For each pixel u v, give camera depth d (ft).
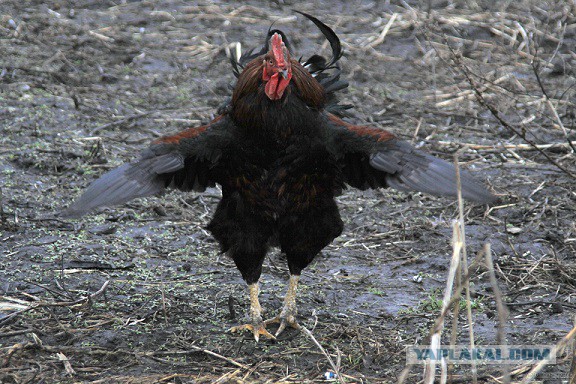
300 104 28.68
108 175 27.40
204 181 30.71
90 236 39.99
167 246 39.63
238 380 27.78
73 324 31.63
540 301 34.35
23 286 34.55
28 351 29.25
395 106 58.23
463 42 68.13
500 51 67.00
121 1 76.18
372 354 30.01
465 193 26.63
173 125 54.44
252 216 30.09
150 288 35.27
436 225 42.45
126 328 31.55
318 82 30.91
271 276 37.24
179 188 30.42
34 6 74.43
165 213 43.04
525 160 50.06
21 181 45.39
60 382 27.43
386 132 28.66
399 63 65.62
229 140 28.91
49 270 36.17
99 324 31.60
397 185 28.58
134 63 64.28
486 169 48.96
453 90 61.26
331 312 33.86
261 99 28.32
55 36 68.18
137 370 28.53
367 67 64.64
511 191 46.01
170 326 31.99
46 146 49.44
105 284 33.60
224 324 32.45
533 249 39.68
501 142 52.13
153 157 28.02
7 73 60.18
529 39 68.08
